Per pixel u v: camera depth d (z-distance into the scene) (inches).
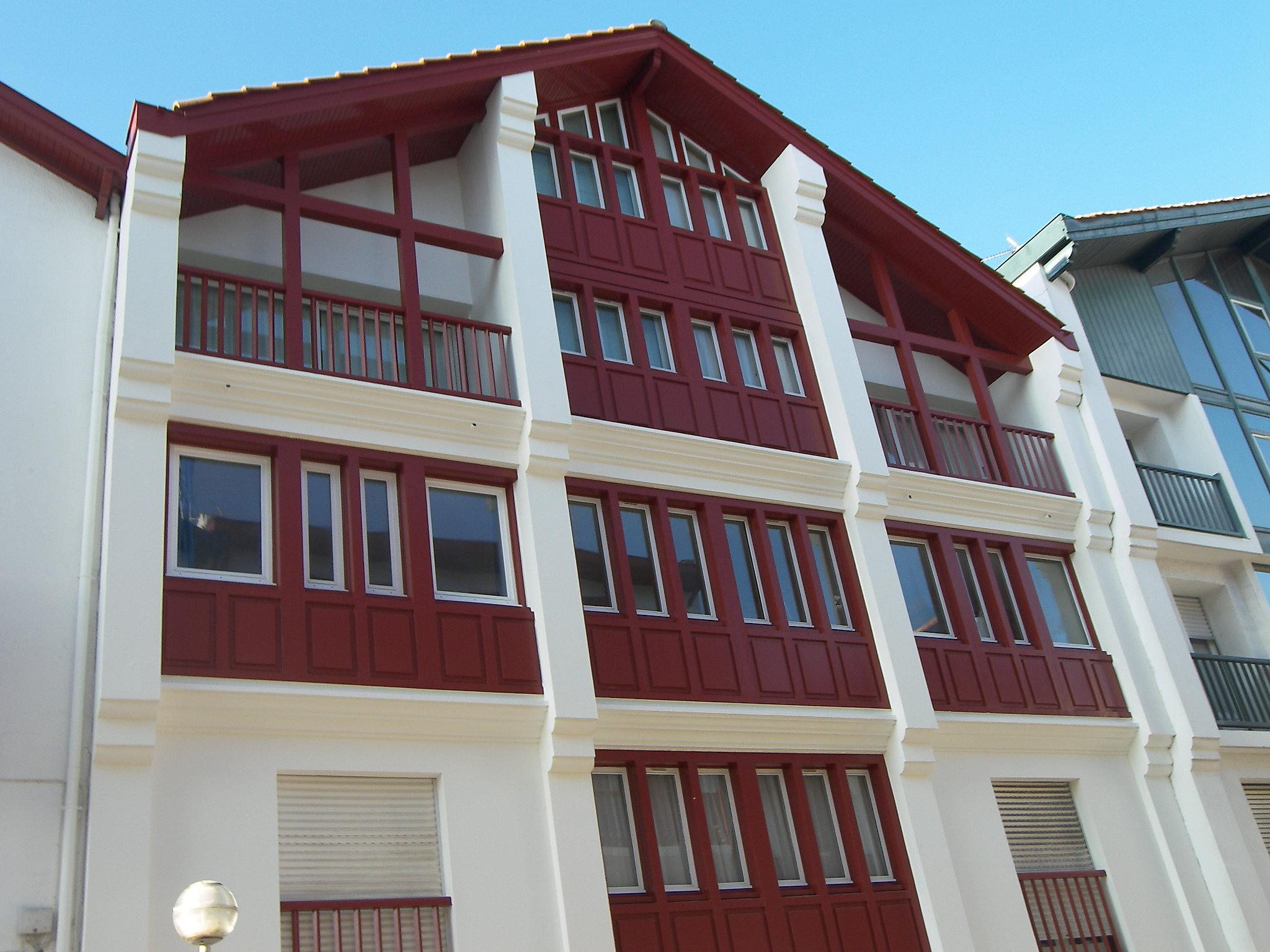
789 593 591.8
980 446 713.0
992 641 646.5
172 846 393.7
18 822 392.2
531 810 462.3
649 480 567.2
